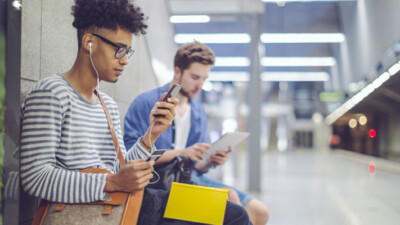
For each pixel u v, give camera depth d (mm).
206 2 6723
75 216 1429
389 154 22125
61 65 2209
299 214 5480
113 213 1430
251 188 7840
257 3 6941
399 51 13016
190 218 1526
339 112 31609
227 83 27422
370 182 9656
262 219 2260
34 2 1917
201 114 2764
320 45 21094
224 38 10273
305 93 47469
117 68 1655
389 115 22438
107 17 1582
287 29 18312
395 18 12172
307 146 49875
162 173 2039
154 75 4578
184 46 2613
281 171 12977
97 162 1661
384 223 4949
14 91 1441
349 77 20578
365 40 16312
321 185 8961
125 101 3400
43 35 2008
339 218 5227
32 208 1860
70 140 1556
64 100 1537
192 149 2299
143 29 1711
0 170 1394
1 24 1402
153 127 1756
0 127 1400
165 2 6082
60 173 1434
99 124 1712
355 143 31016
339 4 17969
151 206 1542
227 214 1556
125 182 1448
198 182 2422
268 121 46906
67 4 2275
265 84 43719
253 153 7855
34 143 1436
